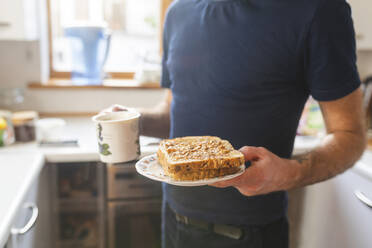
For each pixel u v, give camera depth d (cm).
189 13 88
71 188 164
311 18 72
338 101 75
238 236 86
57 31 215
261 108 80
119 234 169
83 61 200
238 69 79
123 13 218
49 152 143
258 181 66
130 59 224
